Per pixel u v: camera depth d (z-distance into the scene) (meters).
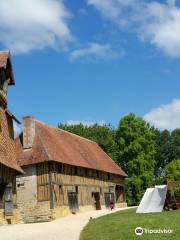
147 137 58.38
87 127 63.06
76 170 38.56
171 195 28.61
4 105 29.03
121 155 58.16
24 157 35.56
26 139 36.66
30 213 34.19
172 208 28.31
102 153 50.69
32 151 35.75
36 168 34.91
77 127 62.50
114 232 14.82
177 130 82.69
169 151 80.88
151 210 27.66
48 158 34.19
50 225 21.59
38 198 34.19
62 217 33.88
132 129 58.06
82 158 41.12
